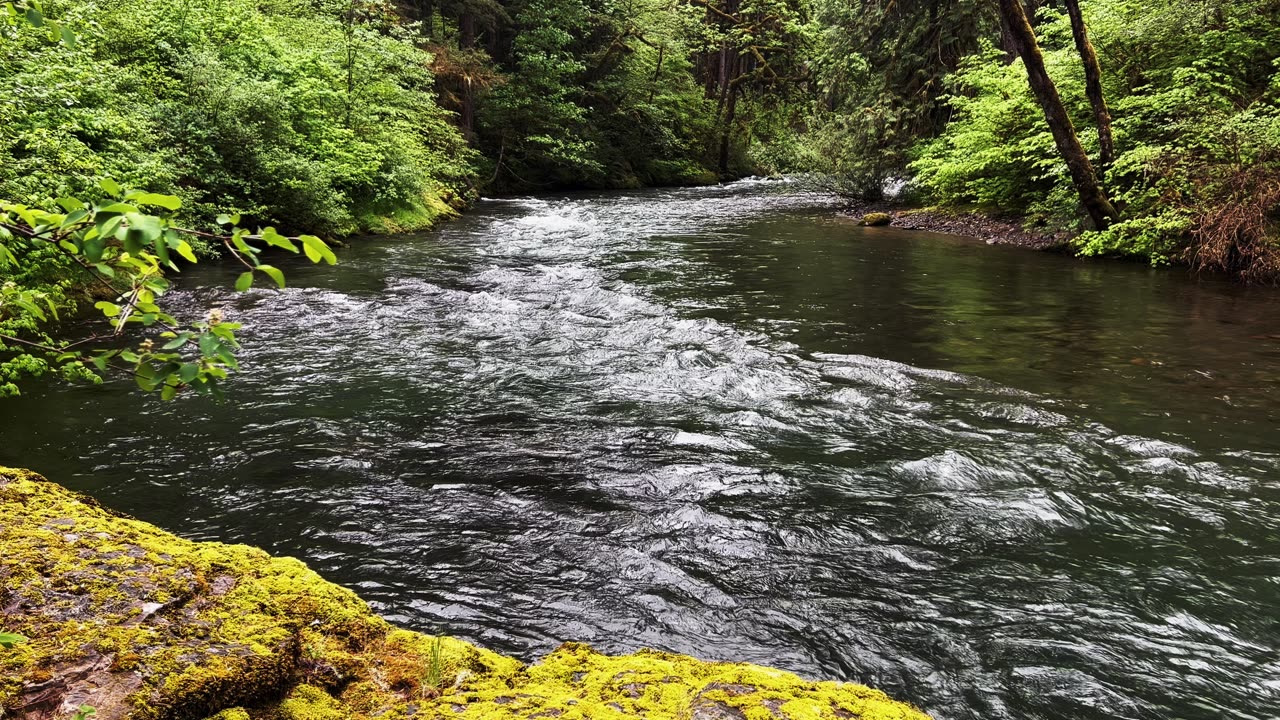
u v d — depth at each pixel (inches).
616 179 1371.8
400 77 845.8
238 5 632.4
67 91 346.3
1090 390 260.8
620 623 127.5
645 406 240.8
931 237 671.8
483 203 988.6
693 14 1501.0
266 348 299.1
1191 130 510.6
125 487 176.2
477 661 88.4
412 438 211.5
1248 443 215.3
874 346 315.6
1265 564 151.3
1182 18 555.2
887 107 895.1
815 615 131.6
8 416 219.6
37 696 64.2
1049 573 146.9
